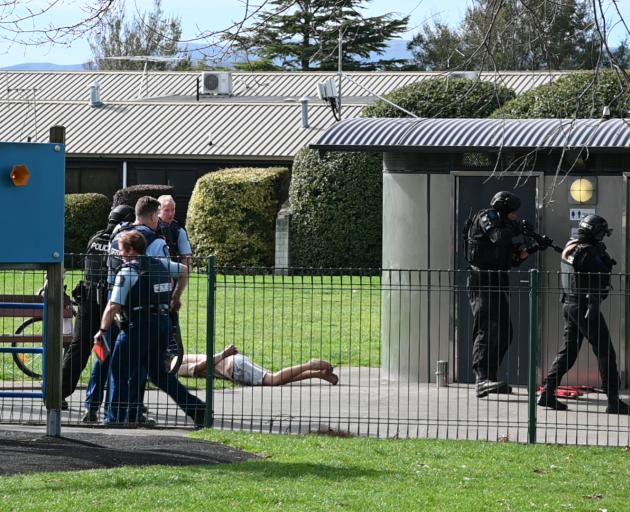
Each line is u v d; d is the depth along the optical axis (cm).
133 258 2881
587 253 3184
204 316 5038
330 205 7675
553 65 2514
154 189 8125
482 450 2639
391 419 3042
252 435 2786
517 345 3559
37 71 11675
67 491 2073
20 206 2602
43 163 2617
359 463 2438
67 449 2523
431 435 2884
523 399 3369
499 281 3127
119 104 10175
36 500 1994
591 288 3181
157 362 2900
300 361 4016
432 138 3556
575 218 3528
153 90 11144
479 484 2256
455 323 3622
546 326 3544
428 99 7069
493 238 3344
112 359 2902
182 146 9238
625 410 3177
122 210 3147
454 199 3631
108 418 2906
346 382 3678
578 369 3506
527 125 3650
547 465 2491
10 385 3566
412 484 2233
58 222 2644
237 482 2194
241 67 2834
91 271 3098
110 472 2259
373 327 4794
